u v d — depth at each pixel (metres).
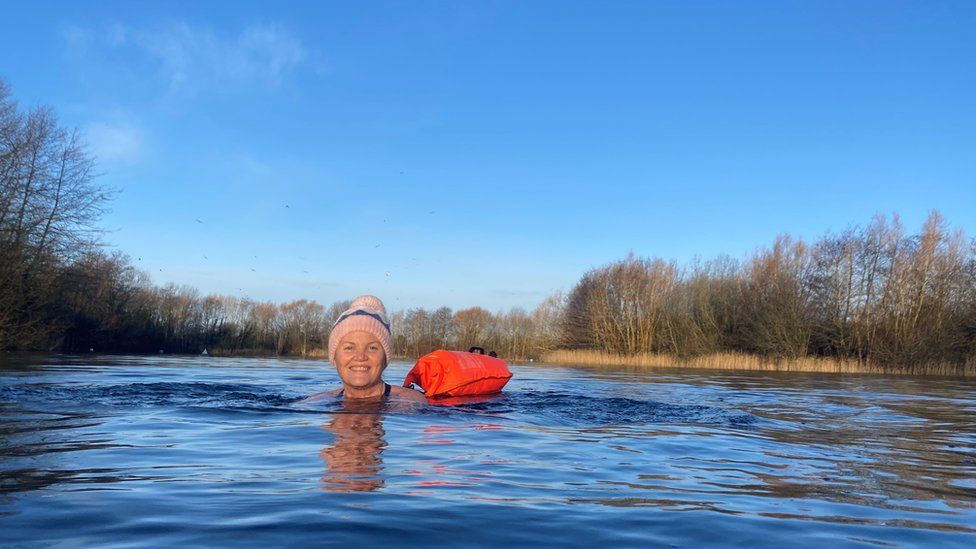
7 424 4.07
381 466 2.90
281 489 2.41
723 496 2.52
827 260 34.47
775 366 31.55
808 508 2.35
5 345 20.94
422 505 2.22
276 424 4.22
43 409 4.91
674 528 2.05
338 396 5.86
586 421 5.03
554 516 2.15
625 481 2.75
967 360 29.09
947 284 31.25
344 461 2.99
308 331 54.69
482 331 53.00
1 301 20.19
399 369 16.27
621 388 10.75
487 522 2.05
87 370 12.06
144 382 8.20
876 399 9.69
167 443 3.43
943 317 30.78
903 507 2.40
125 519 1.99
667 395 9.27
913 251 32.38
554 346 45.75
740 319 36.50
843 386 14.40
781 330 33.16
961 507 2.42
